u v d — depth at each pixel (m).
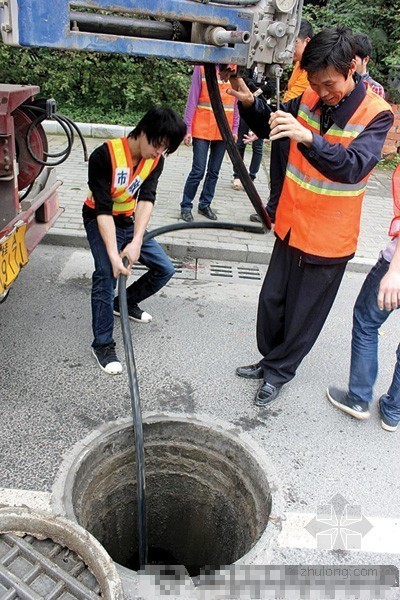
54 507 2.40
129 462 2.95
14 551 2.11
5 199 3.09
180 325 4.02
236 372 3.51
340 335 4.18
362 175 2.47
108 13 2.40
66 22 2.09
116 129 8.17
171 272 3.71
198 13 2.18
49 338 3.68
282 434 3.05
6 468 2.59
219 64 2.46
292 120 2.30
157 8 2.12
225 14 2.22
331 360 3.85
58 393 3.16
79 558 2.12
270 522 2.48
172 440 2.99
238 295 4.56
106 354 3.41
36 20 2.06
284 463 2.84
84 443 2.76
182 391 3.30
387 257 2.85
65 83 8.55
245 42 2.18
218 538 3.06
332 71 2.32
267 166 7.71
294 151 2.80
